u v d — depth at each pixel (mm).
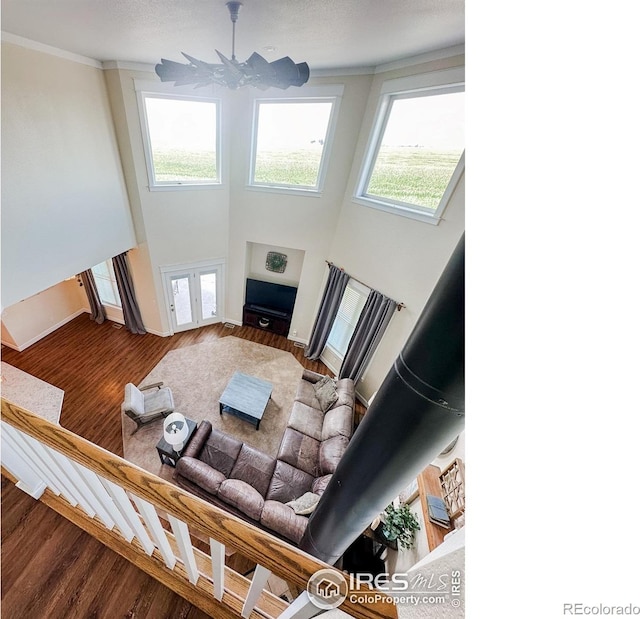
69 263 3994
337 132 4246
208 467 3111
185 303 5969
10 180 3189
